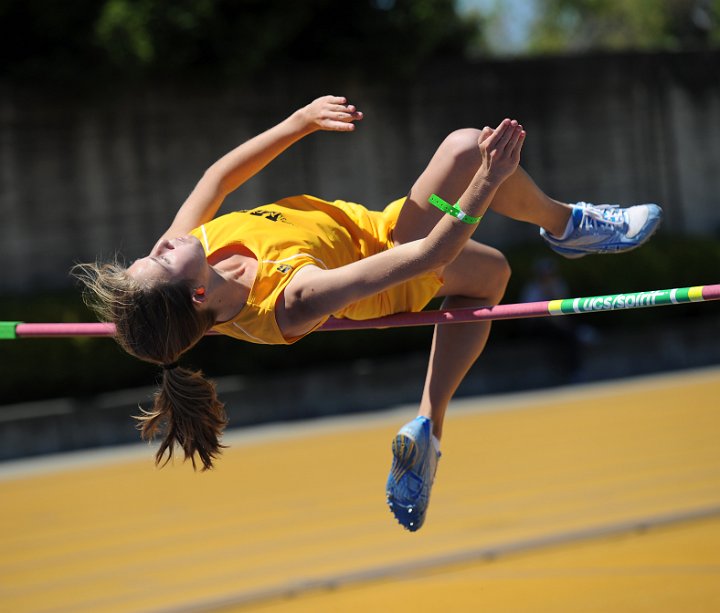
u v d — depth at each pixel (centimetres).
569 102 5578
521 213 1238
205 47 4734
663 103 5788
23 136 4666
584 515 2188
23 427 3978
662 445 2986
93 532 2434
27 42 4681
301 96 5059
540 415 3866
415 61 5119
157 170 4856
